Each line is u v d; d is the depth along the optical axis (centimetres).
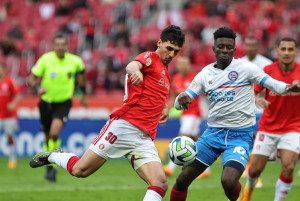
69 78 3694
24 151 5441
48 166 3638
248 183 2583
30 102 5728
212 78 2170
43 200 2905
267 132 2559
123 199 2959
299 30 8025
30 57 7494
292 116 2511
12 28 8356
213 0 8400
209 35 7400
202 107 5394
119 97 5781
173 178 3900
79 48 7725
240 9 8694
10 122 4669
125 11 8362
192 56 6888
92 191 3253
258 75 2134
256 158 2552
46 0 8906
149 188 1934
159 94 2019
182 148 2028
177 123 5325
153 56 1995
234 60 2170
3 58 7350
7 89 4703
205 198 3000
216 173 4284
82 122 5322
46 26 8556
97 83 6278
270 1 8662
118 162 5122
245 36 7706
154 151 2028
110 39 7906
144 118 2006
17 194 3106
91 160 2020
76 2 8506
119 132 1997
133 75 1816
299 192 3266
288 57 2572
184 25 7925
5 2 9256
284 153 2498
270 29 8081
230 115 2164
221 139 2181
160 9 8869
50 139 3591
